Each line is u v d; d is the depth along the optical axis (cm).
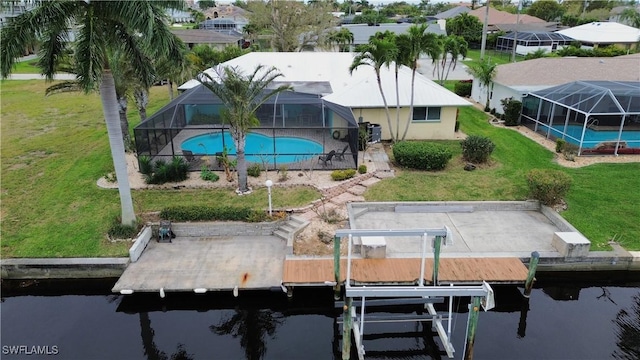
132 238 1669
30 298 1525
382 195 1998
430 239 1702
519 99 3084
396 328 1384
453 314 1431
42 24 1299
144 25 1300
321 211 1848
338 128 2172
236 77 1806
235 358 1252
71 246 1630
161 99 4022
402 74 2888
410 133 2791
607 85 2683
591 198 1967
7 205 1938
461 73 5381
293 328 1395
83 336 1329
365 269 1459
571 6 11550
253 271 1493
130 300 1459
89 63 1320
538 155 2478
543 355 1248
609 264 1562
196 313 1446
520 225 1797
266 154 2269
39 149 2631
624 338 1312
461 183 2120
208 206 1831
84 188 2081
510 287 1514
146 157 2138
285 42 6800
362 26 7806
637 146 2569
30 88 4491
